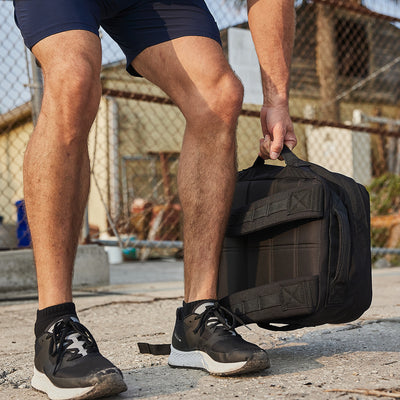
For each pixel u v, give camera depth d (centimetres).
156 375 137
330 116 969
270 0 157
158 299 295
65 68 121
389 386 120
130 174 841
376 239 614
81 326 122
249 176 154
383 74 1123
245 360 126
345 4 464
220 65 139
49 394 118
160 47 143
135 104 840
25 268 345
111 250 768
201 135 141
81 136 124
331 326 196
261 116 158
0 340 199
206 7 147
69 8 125
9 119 384
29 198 123
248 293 138
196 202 140
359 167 947
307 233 134
